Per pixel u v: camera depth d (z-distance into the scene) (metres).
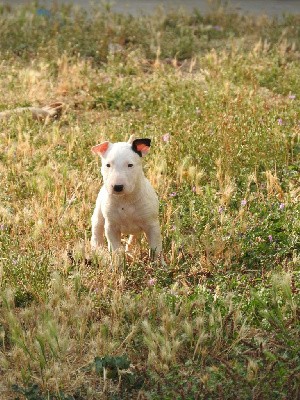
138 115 18.22
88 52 22.64
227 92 17.98
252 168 14.77
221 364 9.45
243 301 10.70
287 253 12.02
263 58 21.22
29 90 19.58
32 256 11.65
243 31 24.56
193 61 22.02
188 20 25.47
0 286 11.16
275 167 14.41
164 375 9.41
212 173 14.62
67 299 10.81
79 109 19.06
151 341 9.46
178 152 15.25
